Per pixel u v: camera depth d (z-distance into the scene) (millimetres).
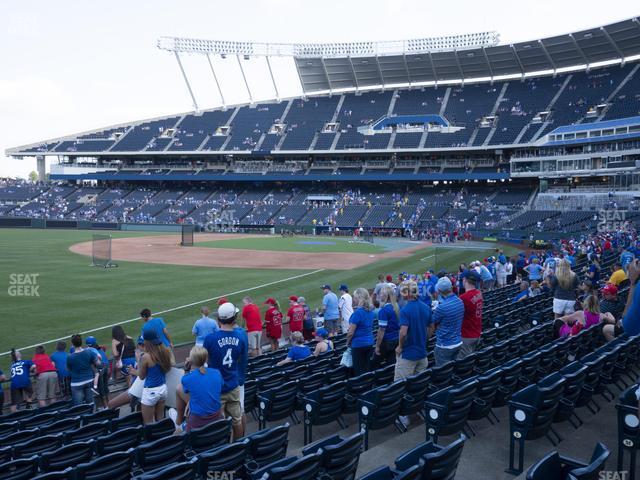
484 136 74875
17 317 21953
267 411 8711
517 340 10781
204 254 47562
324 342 12992
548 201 62688
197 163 92312
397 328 10445
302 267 39281
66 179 94438
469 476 6453
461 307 9117
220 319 7566
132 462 6246
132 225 78500
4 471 6391
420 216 72500
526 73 84438
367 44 87188
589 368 7773
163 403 8500
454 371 9180
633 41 69625
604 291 12305
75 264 38875
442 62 83125
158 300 25812
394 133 80688
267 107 94500
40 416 9805
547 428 6824
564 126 65375
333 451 5418
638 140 56469
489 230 55875
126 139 92562
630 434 5945
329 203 81438
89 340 12852
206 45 90812
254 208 81750
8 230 74438
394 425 8570
